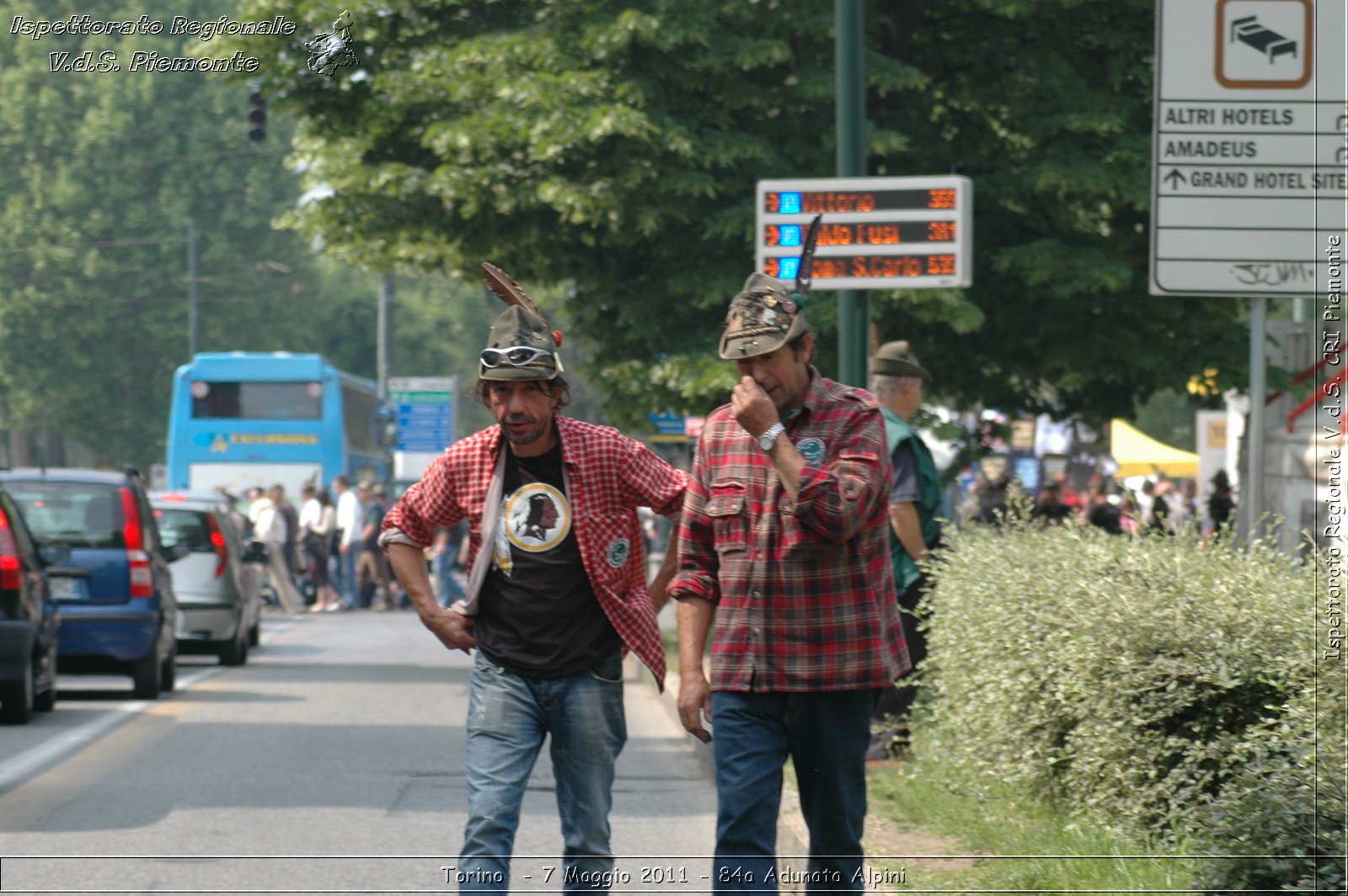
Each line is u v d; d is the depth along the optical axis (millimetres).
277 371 73188
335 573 66688
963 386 40688
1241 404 42906
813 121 37000
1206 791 13961
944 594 17734
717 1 35469
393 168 37250
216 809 18562
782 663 10633
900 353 19188
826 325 35125
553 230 37750
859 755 10844
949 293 34875
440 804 19047
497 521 11266
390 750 23422
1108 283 35906
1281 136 15633
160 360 132250
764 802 10656
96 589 29422
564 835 11477
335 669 37562
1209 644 13953
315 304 154000
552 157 35156
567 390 11422
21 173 118688
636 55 35906
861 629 10664
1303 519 29391
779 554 10625
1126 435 83812
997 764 15961
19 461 142125
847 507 10273
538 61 35844
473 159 36406
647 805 19578
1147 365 37531
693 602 11023
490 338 11219
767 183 25312
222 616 37156
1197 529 16047
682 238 37469
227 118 124562
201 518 37969
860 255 25219
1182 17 15641
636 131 34438
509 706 11234
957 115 38719
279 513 65062
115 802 19016
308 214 38750
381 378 95500
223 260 129000
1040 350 38844
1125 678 14148
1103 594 14625
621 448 11320
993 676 15961
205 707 28938
